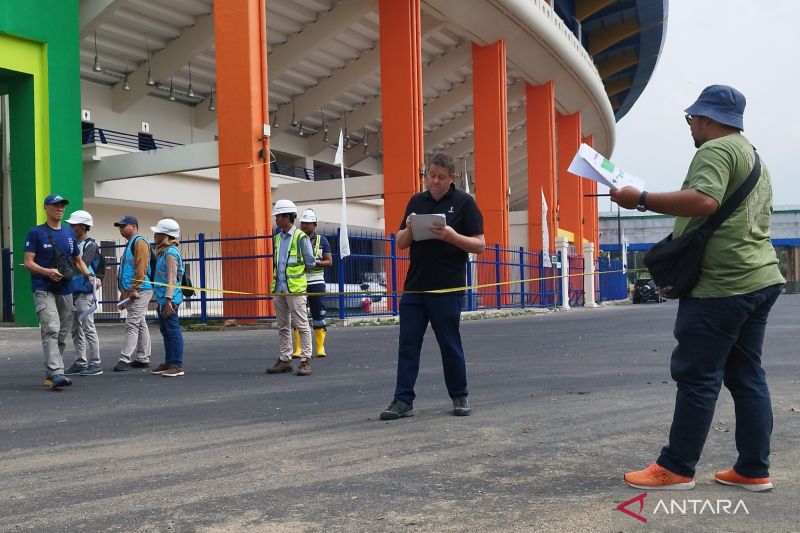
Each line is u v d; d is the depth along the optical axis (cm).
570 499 359
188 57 2752
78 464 458
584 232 4878
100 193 2300
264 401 685
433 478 403
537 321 2022
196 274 2098
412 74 2462
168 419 604
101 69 2619
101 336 1556
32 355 1152
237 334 1602
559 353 1073
